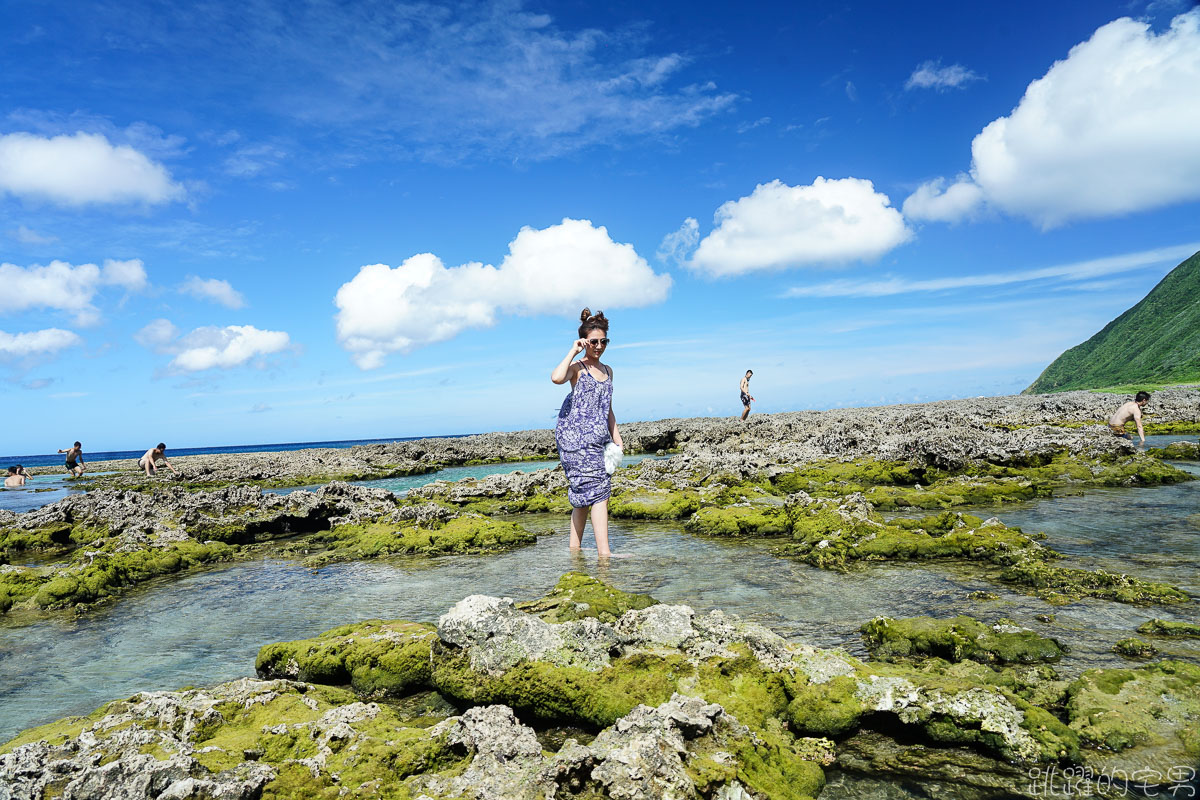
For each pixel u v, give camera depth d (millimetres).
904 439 19188
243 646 7184
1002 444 18641
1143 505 12898
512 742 4191
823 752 4562
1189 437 25172
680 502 14977
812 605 7512
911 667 5703
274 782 3941
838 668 5258
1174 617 6590
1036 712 4578
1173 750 4172
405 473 34062
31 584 10016
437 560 11516
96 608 9297
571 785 3764
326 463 36781
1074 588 7617
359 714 4883
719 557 10297
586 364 10453
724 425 37062
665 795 3621
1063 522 11562
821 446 23594
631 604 7188
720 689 5027
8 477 36406
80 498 16453
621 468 22219
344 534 14438
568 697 5047
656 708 4312
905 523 11344
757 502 14477
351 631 6645
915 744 4703
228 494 16219
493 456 40375
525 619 5629
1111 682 4879
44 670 6641
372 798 3861
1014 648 5754
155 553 12031
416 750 4297
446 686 5496
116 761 3822
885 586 8242
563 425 10531
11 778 3738
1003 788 4047
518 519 16016
